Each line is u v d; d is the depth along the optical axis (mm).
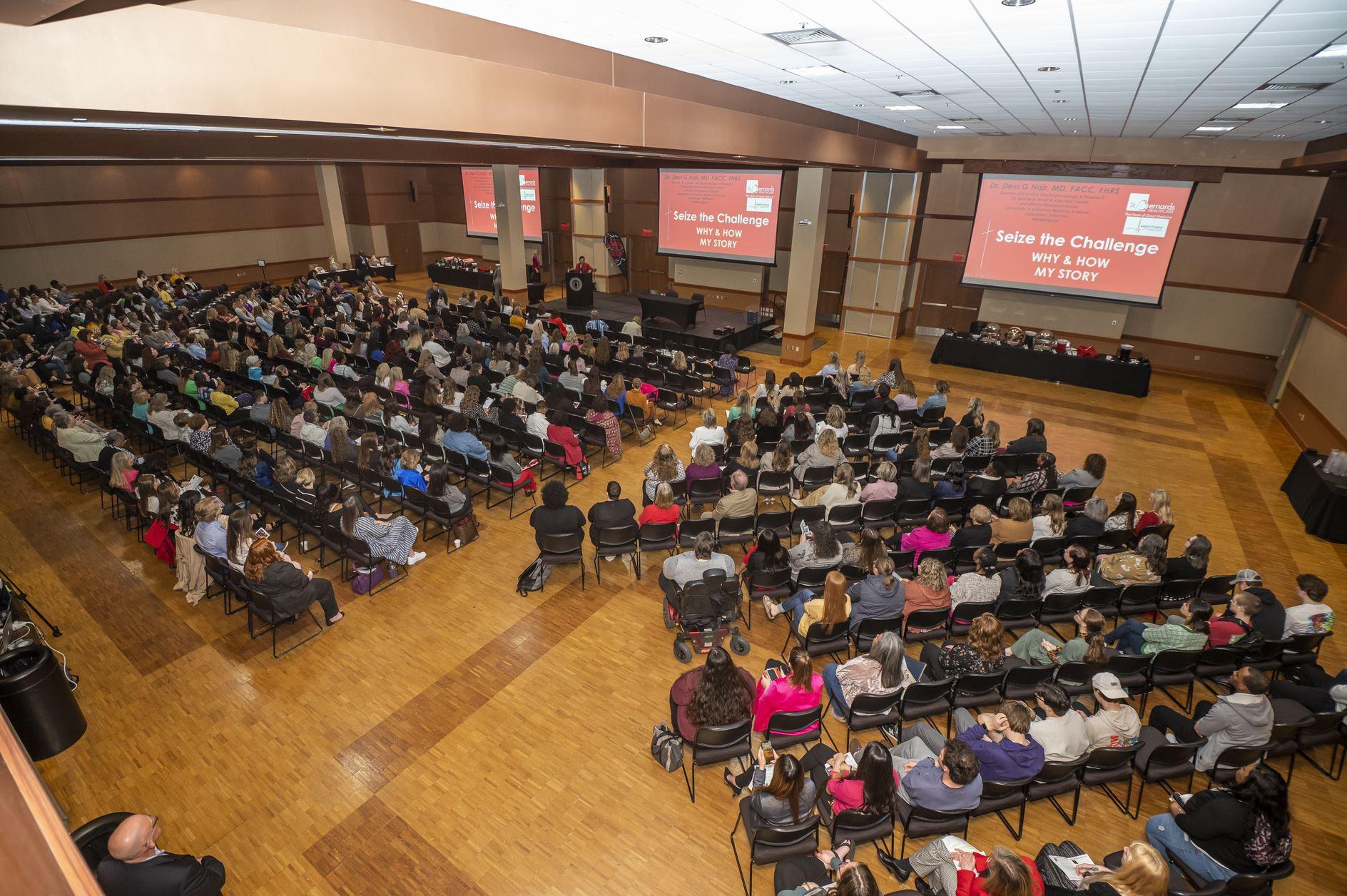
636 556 7055
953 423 9641
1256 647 5223
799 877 3676
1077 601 5891
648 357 13344
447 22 4250
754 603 6711
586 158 14422
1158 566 5914
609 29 4918
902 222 16828
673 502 6629
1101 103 8680
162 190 21531
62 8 2207
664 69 6434
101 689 5559
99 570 7152
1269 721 4340
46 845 791
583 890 4086
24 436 10242
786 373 14945
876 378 14375
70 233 19859
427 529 7977
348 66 3695
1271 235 13945
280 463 7039
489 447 7805
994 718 4156
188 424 8133
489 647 6105
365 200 25891
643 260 22688
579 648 6102
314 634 6223
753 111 8117
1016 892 2988
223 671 5770
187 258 22547
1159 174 13867
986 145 15633
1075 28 4676
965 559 6691
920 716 4852
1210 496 9555
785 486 8148
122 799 4629
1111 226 14719
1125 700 4406
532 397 9859
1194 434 11852
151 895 3277
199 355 12617
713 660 4262
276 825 4453
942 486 7746
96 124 3568
